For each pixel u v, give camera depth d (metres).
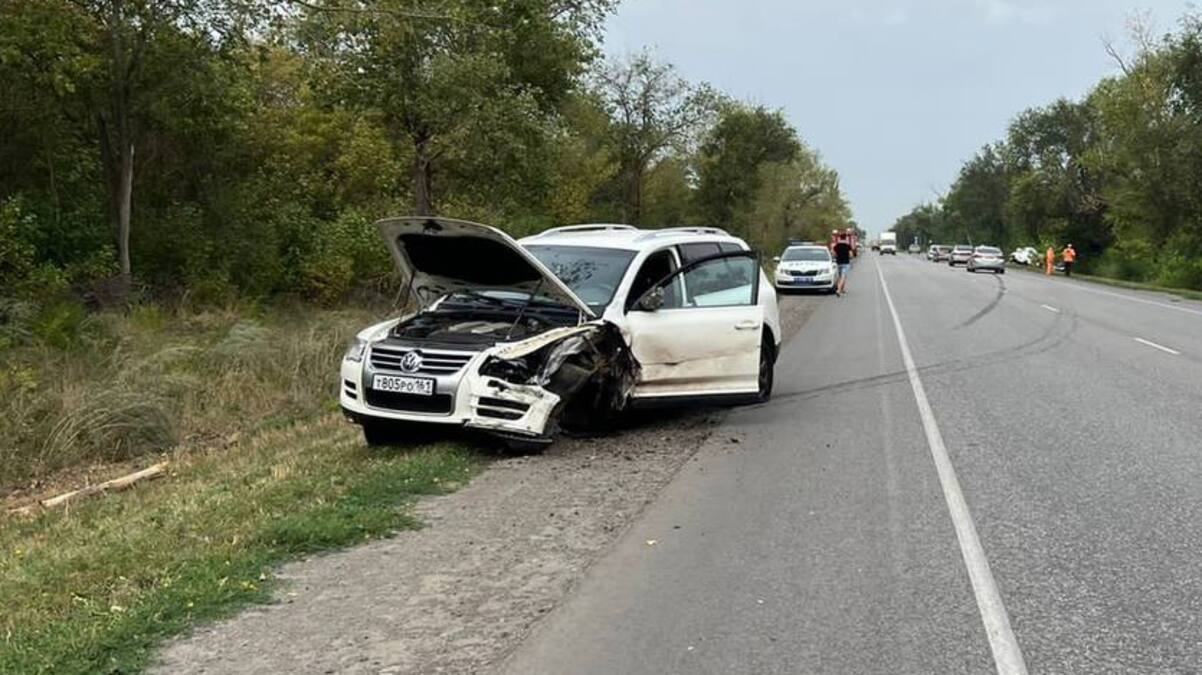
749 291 10.01
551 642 4.47
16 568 5.85
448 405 7.96
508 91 19.94
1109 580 5.25
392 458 8.09
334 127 24.11
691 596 5.04
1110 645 4.42
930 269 60.97
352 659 4.29
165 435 10.76
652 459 8.13
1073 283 43.91
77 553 5.95
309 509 6.48
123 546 5.95
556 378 8.23
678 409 10.46
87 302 16.77
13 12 15.42
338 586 5.18
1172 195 46.31
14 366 11.81
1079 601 4.95
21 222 15.99
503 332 8.49
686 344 9.29
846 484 7.32
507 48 23.91
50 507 8.16
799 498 6.93
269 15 17.59
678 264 9.78
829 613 4.80
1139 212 48.44
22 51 15.80
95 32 17.12
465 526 6.25
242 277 20.70
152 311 16.16
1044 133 79.88
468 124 19.06
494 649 4.39
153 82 18.00
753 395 9.80
